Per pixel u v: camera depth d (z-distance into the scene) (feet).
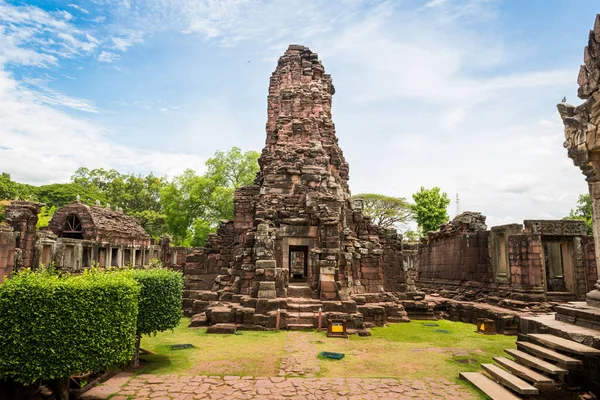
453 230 93.20
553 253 85.71
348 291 63.93
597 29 33.14
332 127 84.33
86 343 25.95
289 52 93.35
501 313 60.80
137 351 37.17
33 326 24.58
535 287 68.85
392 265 80.38
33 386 27.22
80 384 30.55
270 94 92.84
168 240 127.44
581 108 35.83
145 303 37.11
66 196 173.68
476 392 31.40
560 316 36.73
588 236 71.26
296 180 72.90
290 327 54.60
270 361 39.42
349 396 30.37
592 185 36.58
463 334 57.41
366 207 187.21
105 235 94.94
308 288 61.87
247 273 64.03
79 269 81.15
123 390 31.07
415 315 74.90
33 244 67.72
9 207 65.92
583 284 70.18
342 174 89.86
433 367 38.60
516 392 29.84
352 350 44.70
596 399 28.60
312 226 66.18
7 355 24.16
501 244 78.48
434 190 173.58
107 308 27.45
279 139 80.94
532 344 34.71
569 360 29.32
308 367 37.50
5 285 24.94
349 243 69.15
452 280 93.09
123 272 36.29
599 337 29.84
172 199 164.35
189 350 43.50
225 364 38.24
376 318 63.72
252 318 55.77
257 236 63.10
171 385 32.22
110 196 195.93
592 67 33.96
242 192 78.28
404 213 189.37
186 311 71.26
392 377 35.14
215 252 81.41
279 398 29.78
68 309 25.52
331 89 95.40
